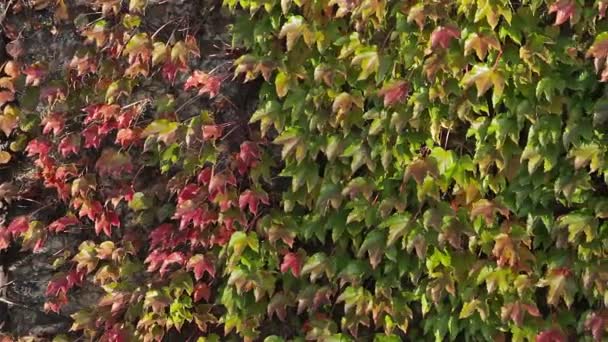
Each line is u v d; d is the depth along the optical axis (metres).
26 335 3.34
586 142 2.68
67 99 3.16
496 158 2.76
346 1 2.73
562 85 2.66
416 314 2.97
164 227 3.09
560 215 2.79
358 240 2.90
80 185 3.15
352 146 2.81
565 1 2.60
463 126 2.80
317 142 2.84
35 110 3.22
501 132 2.73
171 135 2.95
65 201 3.21
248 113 3.03
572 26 2.67
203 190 3.00
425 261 2.85
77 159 3.21
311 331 2.95
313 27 2.79
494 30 2.72
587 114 2.69
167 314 3.11
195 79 2.93
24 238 3.21
